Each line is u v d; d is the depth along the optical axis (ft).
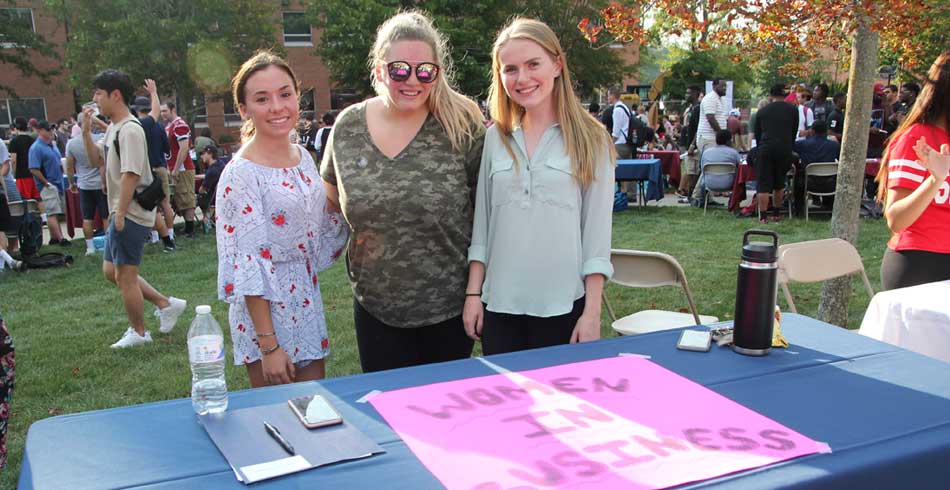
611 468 4.51
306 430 5.08
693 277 20.40
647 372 6.24
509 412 5.40
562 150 7.77
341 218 8.70
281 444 4.85
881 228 26.71
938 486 4.94
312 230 7.93
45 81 82.53
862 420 5.27
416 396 5.73
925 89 9.48
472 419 5.27
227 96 79.87
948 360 8.02
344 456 4.68
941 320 8.04
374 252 8.12
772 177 29.07
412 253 8.06
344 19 70.95
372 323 8.52
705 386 5.92
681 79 86.99
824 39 15.38
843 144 13.98
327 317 17.35
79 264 24.81
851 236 14.07
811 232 26.40
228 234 7.27
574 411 5.40
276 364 7.45
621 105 35.94
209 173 30.83
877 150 33.37
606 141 7.90
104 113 14.21
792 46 14.90
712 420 5.24
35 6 86.07
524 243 7.79
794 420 5.25
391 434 5.05
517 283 7.86
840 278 14.25
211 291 20.38
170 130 29.55
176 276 22.30
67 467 4.60
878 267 20.89
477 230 8.20
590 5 76.43
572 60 84.43
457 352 8.71
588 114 7.95
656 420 5.24
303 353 7.88
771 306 6.61
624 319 12.37
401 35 7.59
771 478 4.41
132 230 14.48
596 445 4.84
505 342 8.13
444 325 8.50
